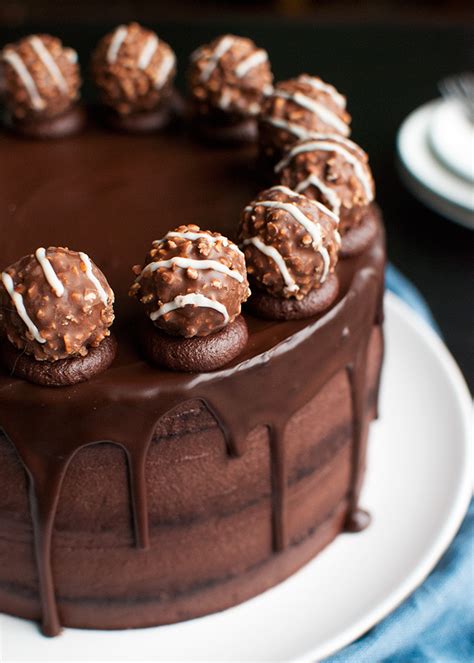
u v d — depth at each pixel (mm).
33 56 560
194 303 449
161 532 483
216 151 568
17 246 513
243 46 562
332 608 506
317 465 505
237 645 495
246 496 489
